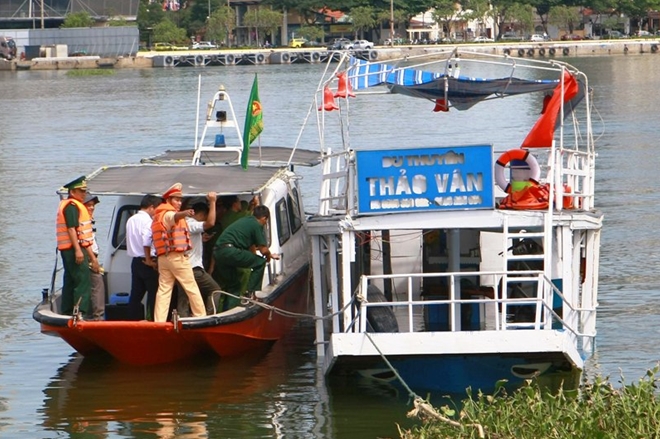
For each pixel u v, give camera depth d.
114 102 91.38
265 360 20.62
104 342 19.91
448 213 18.23
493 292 19.80
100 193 20.36
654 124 61.12
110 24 186.62
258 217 20.66
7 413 18.00
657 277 26.50
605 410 13.95
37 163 51.47
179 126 67.38
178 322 19.28
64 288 20.50
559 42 185.00
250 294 20.48
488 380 18.25
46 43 176.38
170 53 177.38
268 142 54.84
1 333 23.12
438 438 14.38
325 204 20.41
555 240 19.39
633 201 36.97
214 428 17.12
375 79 21.94
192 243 19.94
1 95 105.25
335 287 19.45
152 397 18.67
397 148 18.20
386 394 18.53
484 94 21.34
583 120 64.62
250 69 153.50
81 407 18.23
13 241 33.03
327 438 16.61
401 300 21.03
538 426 13.71
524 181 19.14
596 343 21.14
